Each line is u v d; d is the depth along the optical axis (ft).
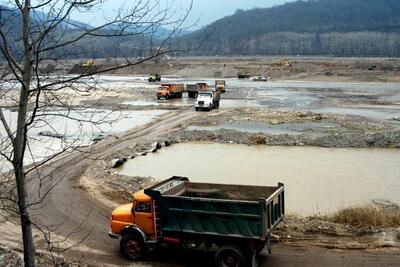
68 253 47.55
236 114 177.99
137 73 536.42
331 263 44.73
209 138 131.13
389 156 107.34
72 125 144.36
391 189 78.79
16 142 20.48
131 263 45.47
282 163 100.58
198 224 42.91
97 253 48.06
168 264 45.21
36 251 45.09
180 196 43.83
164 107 206.90
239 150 116.98
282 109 195.21
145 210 45.29
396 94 260.01
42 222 57.72
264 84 358.64
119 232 46.44
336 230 52.85
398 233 51.65
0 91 27.35
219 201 41.65
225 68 498.69
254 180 85.92
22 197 20.80
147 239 45.32
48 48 19.43
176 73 515.09
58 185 77.10
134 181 81.46
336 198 73.20
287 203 70.33
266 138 126.82
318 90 295.28
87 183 79.10
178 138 131.34
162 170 95.86
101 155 105.29
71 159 98.48
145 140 126.41
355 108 198.29
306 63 522.06
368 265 44.11
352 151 114.21
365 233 52.08
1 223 55.88
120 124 157.79
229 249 41.78
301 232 52.95
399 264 44.24
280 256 46.62
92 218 60.13
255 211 40.68
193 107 207.21
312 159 104.53
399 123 151.94
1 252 42.16
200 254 47.47
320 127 147.84
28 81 20.01
